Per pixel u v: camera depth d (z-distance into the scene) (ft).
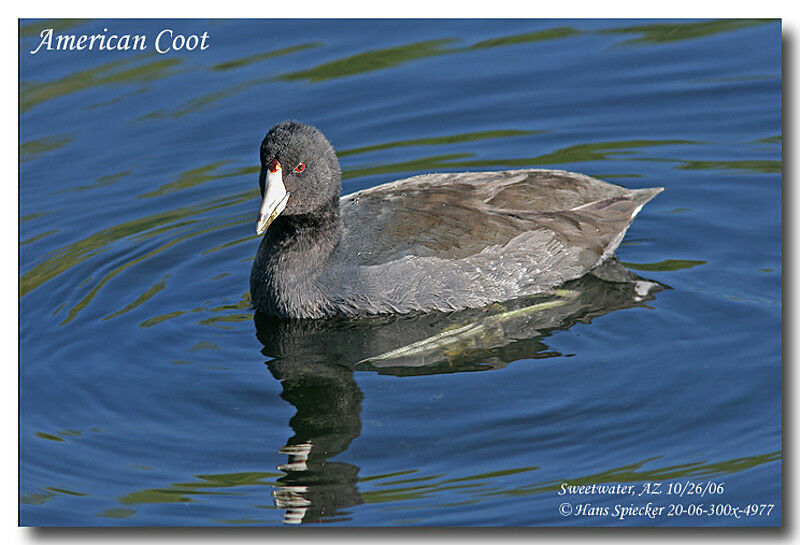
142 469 35.81
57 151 56.34
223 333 43.91
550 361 40.70
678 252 48.08
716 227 49.52
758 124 56.75
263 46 63.26
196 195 54.08
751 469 34.45
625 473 34.47
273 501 34.01
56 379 40.88
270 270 45.11
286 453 36.22
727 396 37.86
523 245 45.96
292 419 38.01
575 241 46.85
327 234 44.96
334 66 61.72
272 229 45.47
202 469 35.73
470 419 37.35
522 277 46.14
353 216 46.14
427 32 64.59
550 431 36.52
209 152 56.59
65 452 36.78
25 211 52.75
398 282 44.70
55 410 39.06
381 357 41.96
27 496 34.71
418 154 56.24
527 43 63.52
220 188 54.39
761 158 54.24
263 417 38.22
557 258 46.60
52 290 47.03
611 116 58.23
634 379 39.11
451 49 63.26
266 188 43.06
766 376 38.83
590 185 48.24
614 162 54.95
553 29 64.64
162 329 44.09
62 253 49.83
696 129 56.95
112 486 35.09
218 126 57.93
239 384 40.27
